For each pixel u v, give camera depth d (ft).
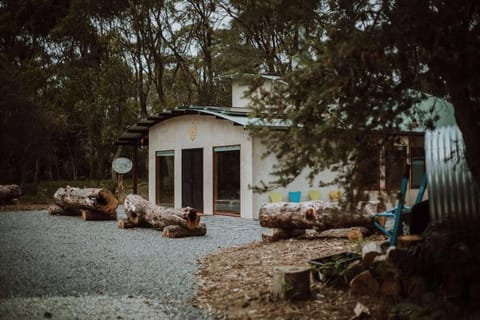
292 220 29.99
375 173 13.79
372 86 12.59
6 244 31.35
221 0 58.08
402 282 16.40
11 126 78.69
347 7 12.92
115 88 90.22
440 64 12.71
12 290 18.99
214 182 52.08
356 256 19.42
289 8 15.19
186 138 56.29
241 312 15.89
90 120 92.84
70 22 90.58
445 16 11.92
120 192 73.92
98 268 23.44
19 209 59.93
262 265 23.36
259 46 56.49
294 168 12.66
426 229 18.40
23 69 88.22
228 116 48.21
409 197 46.75
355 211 14.60
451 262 15.89
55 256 26.84
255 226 41.19
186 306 16.75
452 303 15.31
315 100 11.71
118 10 87.51
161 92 91.56
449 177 19.27
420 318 14.40
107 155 103.71
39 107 83.10
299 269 17.26
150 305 16.70
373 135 13.28
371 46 11.45
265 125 13.01
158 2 85.61
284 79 12.37
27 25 97.76
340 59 11.45
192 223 34.65
